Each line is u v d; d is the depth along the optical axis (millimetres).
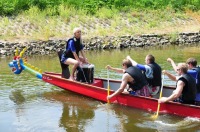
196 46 18984
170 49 17984
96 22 21812
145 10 24828
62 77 10555
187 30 21922
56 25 20594
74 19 21828
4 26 19562
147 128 7711
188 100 8258
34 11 22203
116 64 14078
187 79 8117
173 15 24625
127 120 8180
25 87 10812
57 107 9102
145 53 16766
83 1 24984
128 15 23562
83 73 10125
